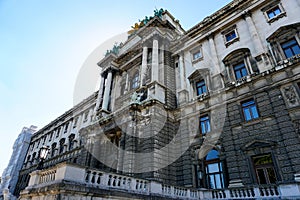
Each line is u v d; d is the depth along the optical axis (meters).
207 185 19.47
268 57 20.05
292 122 16.06
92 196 10.84
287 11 20.78
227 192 16.08
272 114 17.28
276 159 15.81
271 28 21.31
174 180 20.94
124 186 13.20
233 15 25.66
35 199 11.13
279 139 16.22
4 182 59.34
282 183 13.66
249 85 19.94
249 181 16.52
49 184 10.66
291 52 18.98
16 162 60.88
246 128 18.53
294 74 17.20
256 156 17.23
